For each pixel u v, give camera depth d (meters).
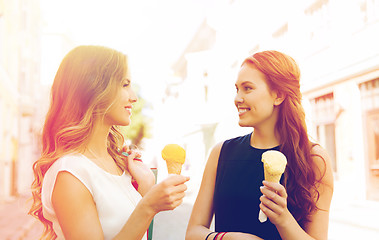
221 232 1.55
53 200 1.24
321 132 11.28
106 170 1.43
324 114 11.21
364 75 9.30
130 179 1.58
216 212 1.71
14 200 13.27
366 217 7.30
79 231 1.21
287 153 1.58
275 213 1.31
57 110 1.43
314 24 11.43
